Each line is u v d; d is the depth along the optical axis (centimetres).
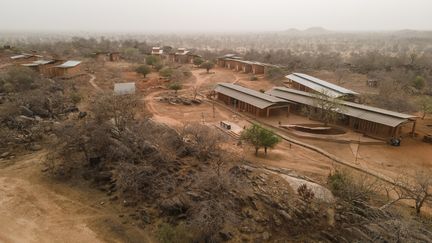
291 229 2469
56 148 3625
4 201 2903
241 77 9375
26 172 3409
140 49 14412
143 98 6419
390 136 4522
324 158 3897
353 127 4972
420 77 7631
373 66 10275
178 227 2477
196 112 5806
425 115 5634
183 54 12406
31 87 6003
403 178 3325
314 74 9719
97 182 3225
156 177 3097
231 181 2845
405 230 2055
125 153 3422
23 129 4241
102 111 4106
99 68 8906
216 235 2394
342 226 2430
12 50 10312
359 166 3644
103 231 2572
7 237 2467
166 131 4006
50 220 2684
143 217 2708
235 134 4588
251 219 2536
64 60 9006
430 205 2739
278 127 5003
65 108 5216
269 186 2875
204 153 3481
